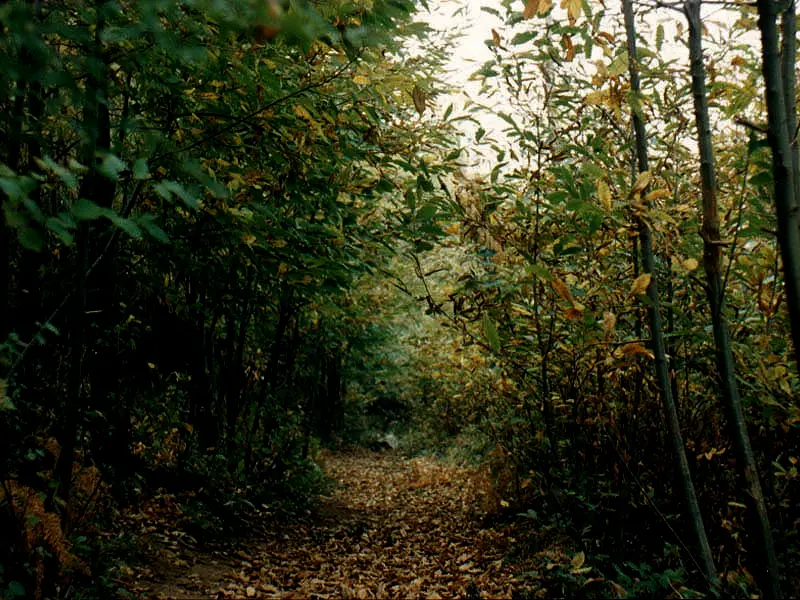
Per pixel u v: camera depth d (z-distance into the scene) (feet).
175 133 12.28
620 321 11.57
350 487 37.91
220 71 10.88
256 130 12.32
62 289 14.39
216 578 16.61
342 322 35.17
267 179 13.51
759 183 7.54
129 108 11.10
